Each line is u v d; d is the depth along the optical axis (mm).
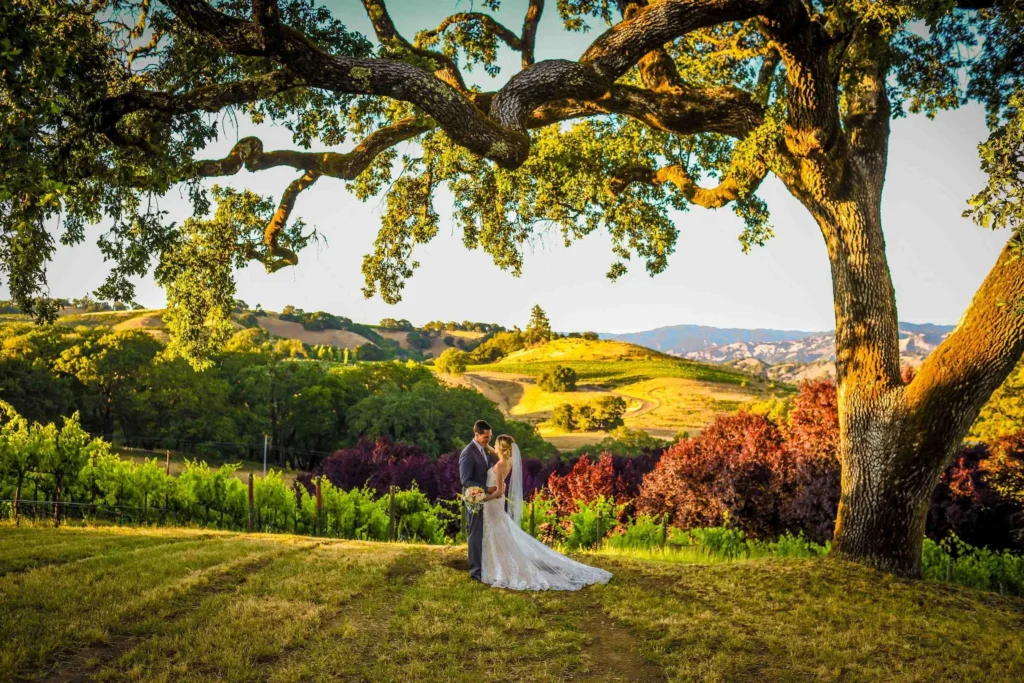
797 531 15633
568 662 6094
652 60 11047
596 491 20125
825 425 15227
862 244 9766
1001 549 14805
